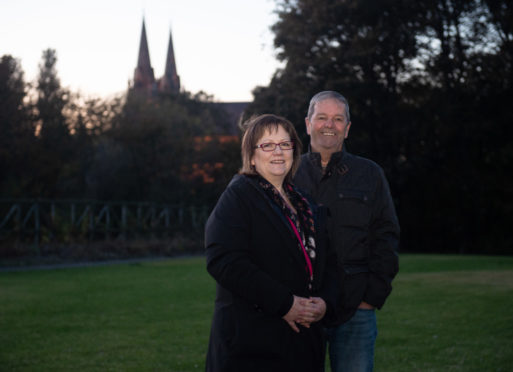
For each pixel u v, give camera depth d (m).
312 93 30.66
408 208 34.12
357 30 31.33
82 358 5.64
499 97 29.75
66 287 11.60
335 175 3.28
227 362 2.29
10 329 7.10
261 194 2.44
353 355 3.14
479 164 31.97
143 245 23.12
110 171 33.34
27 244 20.31
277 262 2.40
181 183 36.00
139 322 7.56
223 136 43.16
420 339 6.29
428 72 31.34
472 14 29.67
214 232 2.36
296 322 2.35
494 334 6.47
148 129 35.16
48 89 31.75
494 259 17.72
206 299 9.73
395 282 11.42
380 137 32.47
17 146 28.92
